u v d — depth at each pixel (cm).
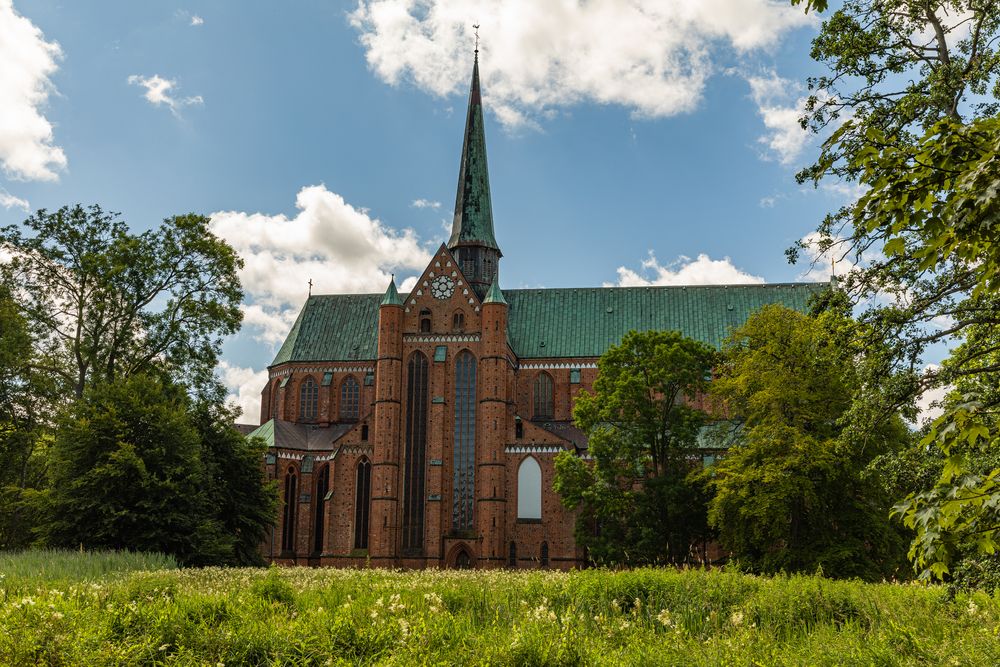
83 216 7275
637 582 3064
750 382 5856
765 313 6094
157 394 6506
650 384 7662
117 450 6038
